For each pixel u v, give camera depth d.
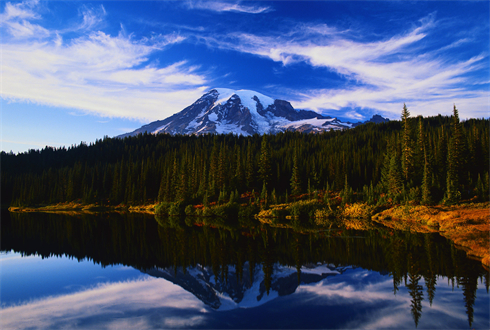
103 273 25.14
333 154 121.31
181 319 15.96
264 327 14.97
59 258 30.55
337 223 61.09
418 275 22.38
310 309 17.03
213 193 98.00
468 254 28.42
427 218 55.06
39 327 15.12
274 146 186.88
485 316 15.25
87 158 182.25
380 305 17.12
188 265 27.28
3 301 19.08
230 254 31.39
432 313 15.74
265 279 22.95
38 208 117.00
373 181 102.69
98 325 15.32
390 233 43.47
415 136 99.31
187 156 133.75
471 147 84.50
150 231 49.50
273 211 77.56
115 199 121.44
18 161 178.62
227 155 127.62
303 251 32.28
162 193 109.75
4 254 32.66
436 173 79.12
